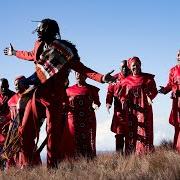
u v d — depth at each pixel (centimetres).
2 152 684
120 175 610
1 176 677
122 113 1167
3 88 1196
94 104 1210
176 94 1052
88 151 1184
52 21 657
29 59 678
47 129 657
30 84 648
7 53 697
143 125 1076
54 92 652
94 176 604
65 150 1154
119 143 1177
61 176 629
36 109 648
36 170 669
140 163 729
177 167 613
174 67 1068
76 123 1187
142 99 1082
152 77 1088
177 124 1048
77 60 648
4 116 1160
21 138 664
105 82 616
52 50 645
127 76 1159
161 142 1116
